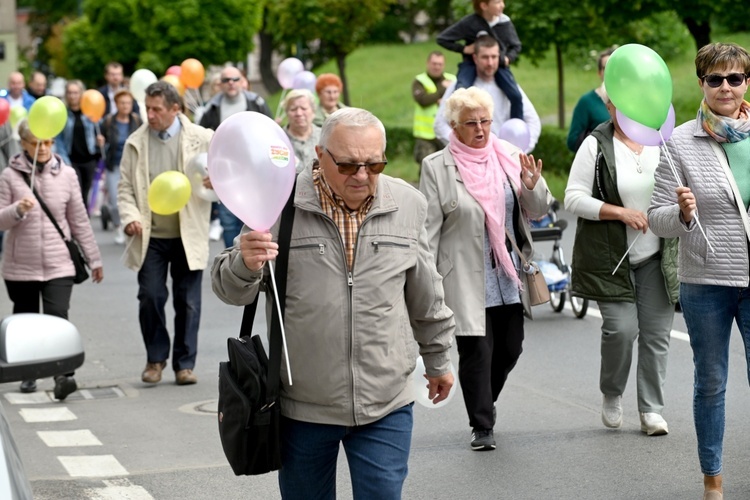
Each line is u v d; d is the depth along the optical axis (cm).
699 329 911
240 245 678
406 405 717
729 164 900
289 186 693
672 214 896
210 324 1883
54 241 1423
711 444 922
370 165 681
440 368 742
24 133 1405
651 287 1121
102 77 8400
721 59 885
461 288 1080
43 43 12412
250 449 686
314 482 719
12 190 1416
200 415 1309
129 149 1457
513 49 1869
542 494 990
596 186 1121
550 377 1436
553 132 3559
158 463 1114
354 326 694
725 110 894
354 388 694
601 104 1845
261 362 693
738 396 1299
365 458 704
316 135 1756
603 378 1159
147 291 1461
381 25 8338
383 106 6234
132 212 1445
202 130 1480
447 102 1100
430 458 1105
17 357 605
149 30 6231
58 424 1279
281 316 695
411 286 724
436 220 1085
